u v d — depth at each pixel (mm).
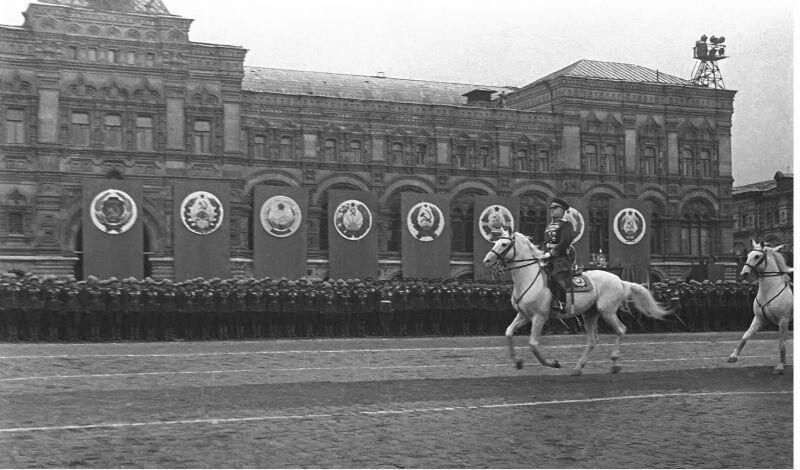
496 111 78125
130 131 67125
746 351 34375
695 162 82625
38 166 64438
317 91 80250
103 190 60875
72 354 32156
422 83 86688
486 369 27250
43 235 64188
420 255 68500
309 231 72500
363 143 74625
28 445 15148
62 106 65438
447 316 47250
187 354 32438
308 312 44844
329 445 15219
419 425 16984
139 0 71500
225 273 64312
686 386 22609
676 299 48750
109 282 41125
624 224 70750
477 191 77562
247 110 71312
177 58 68438
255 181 71188
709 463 14336
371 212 68688
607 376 24953
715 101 83062
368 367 27781
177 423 17109
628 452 14945
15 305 39250
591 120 80062
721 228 82375
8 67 64188
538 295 24500
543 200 79125
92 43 66375
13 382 23469
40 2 65062
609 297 25469
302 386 22547
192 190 63906
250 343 39531
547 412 18453
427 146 76500
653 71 85375
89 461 14055
